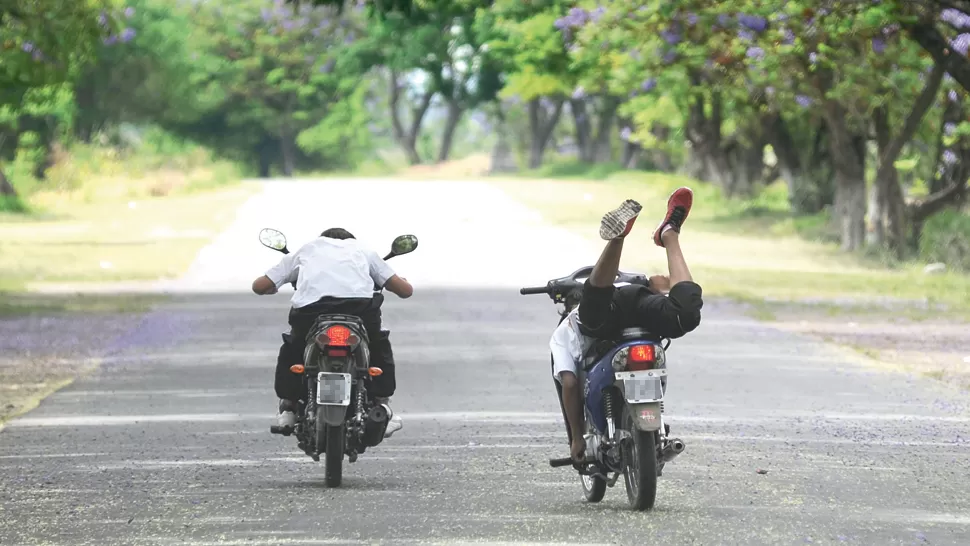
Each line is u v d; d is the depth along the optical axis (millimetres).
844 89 117000
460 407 44094
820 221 152250
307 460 34719
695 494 29797
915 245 130375
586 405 27672
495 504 28609
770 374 52500
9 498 29312
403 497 29391
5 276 100688
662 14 98938
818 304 84625
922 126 136000
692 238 147875
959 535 25594
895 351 60844
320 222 158000
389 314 75438
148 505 28438
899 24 92000
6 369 54000
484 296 86750
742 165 194625
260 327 69438
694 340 64188
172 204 185625
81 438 38156
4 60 76688
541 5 143000
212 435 38781
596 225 156875
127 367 54500
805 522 26641
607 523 26453
